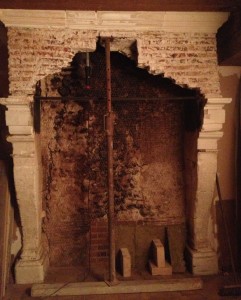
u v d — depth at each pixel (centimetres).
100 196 401
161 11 318
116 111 398
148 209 407
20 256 364
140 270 393
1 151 375
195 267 377
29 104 325
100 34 330
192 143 378
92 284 345
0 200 355
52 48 327
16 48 323
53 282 360
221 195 399
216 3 300
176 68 342
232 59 350
